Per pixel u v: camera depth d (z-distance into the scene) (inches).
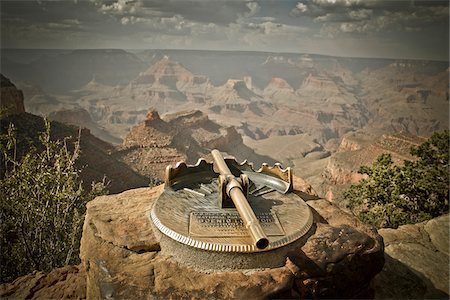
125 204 261.6
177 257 207.3
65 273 264.8
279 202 253.6
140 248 212.8
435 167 680.4
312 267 201.5
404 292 264.8
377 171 684.7
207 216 230.7
